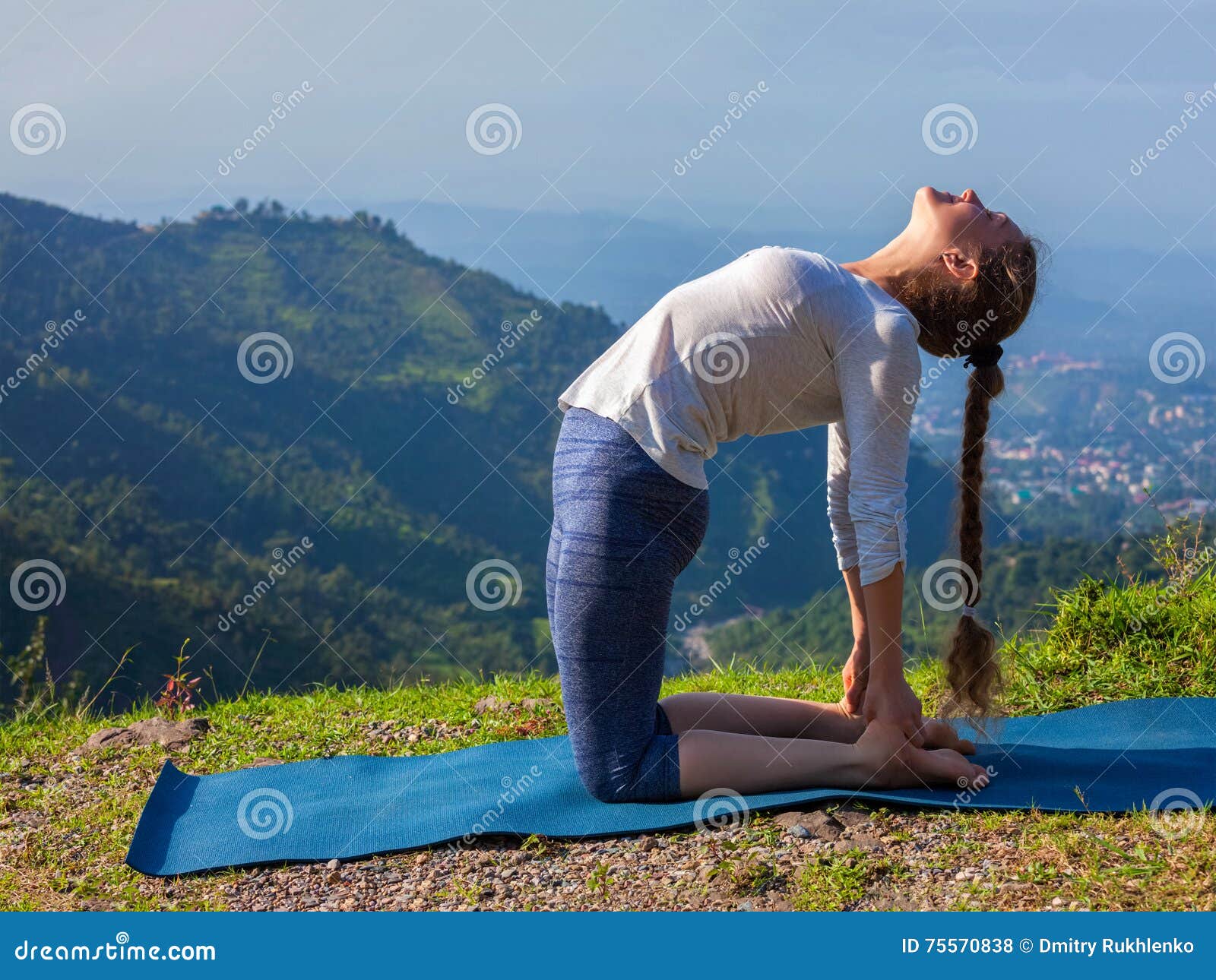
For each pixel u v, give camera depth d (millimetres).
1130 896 2047
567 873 2414
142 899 2449
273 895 2432
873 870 2244
